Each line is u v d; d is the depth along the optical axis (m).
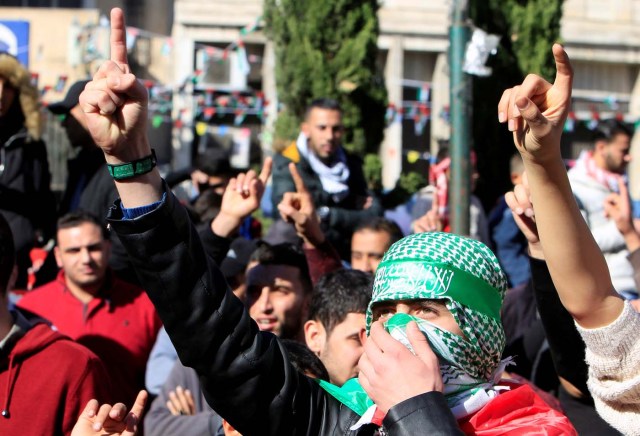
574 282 2.33
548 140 2.16
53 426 3.33
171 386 4.30
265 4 9.35
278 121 8.83
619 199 4.36
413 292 2.28
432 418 2.03
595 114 12.73
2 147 5.74
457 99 5.51
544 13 9.78
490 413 2.22
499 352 2.34
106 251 4.87
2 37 9.94
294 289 4.23
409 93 13.18
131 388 4.77
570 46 13.66
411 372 2.08
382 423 2.12
